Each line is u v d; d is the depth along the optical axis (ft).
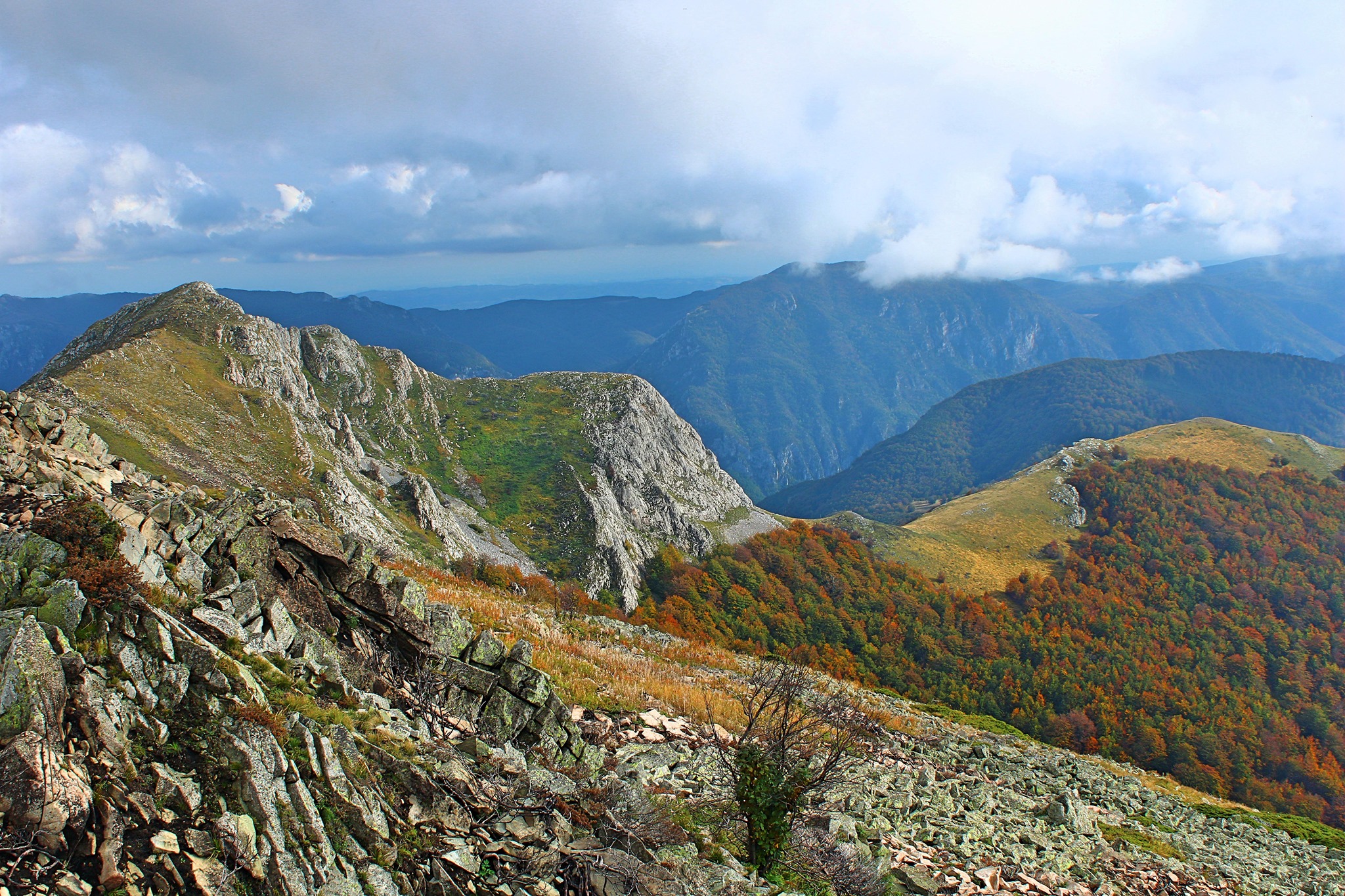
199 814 26.61
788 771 49.98
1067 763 138.10
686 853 41.68
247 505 48.44
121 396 284.00
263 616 42.01
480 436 577.43
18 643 26.07
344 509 301.43
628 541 507.30
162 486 49.96
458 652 53.26
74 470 42.45
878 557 614.75
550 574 444.14
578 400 640.99
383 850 30.73
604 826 39.73
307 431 387.96
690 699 89.15
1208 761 401.90
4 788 23.38
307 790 30.40
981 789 90.58
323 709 37.24
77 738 25.88
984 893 57.06
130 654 29.73
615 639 143.23
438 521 396.37
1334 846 145.38
